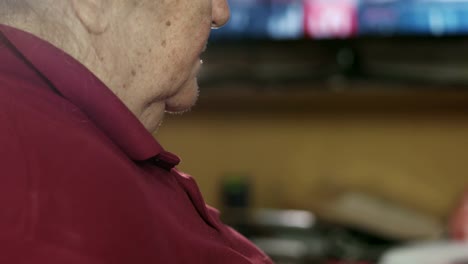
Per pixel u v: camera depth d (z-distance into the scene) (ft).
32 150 1.42
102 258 1.38
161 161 1.86
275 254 7.18
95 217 1.40
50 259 1.30
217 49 8.16
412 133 8.26
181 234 1.65
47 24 1.72
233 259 1.78
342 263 7.05
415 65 7.75
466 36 7.54
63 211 1.37
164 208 1.69
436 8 7.60
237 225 7.61
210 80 8.22
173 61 1.88
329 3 7.87
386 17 7.73
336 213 7.48
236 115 8.68
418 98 8.18
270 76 8.11
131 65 1.83
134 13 1.81
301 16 7.94
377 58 7.84
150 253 1.49
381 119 8.33
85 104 1.62
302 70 8.03
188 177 2.10
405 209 7.79
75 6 1.73
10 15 1.71
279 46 8.04
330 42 7.91
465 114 8.10
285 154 8.59
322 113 8.48
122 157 1.61
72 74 1.61
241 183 8.30
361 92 8.11
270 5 8.00
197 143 8.79
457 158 8.14
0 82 1.53
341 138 8.46
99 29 1.76
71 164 1.44
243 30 8.07
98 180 1.46
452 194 8.15
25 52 1.60
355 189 8.39
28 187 1.36
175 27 1.87
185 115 8.80
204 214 2.04
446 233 7.40
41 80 1.62
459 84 7.66
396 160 8.32
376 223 7.39
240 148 8.69
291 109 8.54
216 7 2.05
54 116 1.52
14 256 1.29
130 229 1.45
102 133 1.63
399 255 5.54
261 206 8.61
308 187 8.52
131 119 1.68
